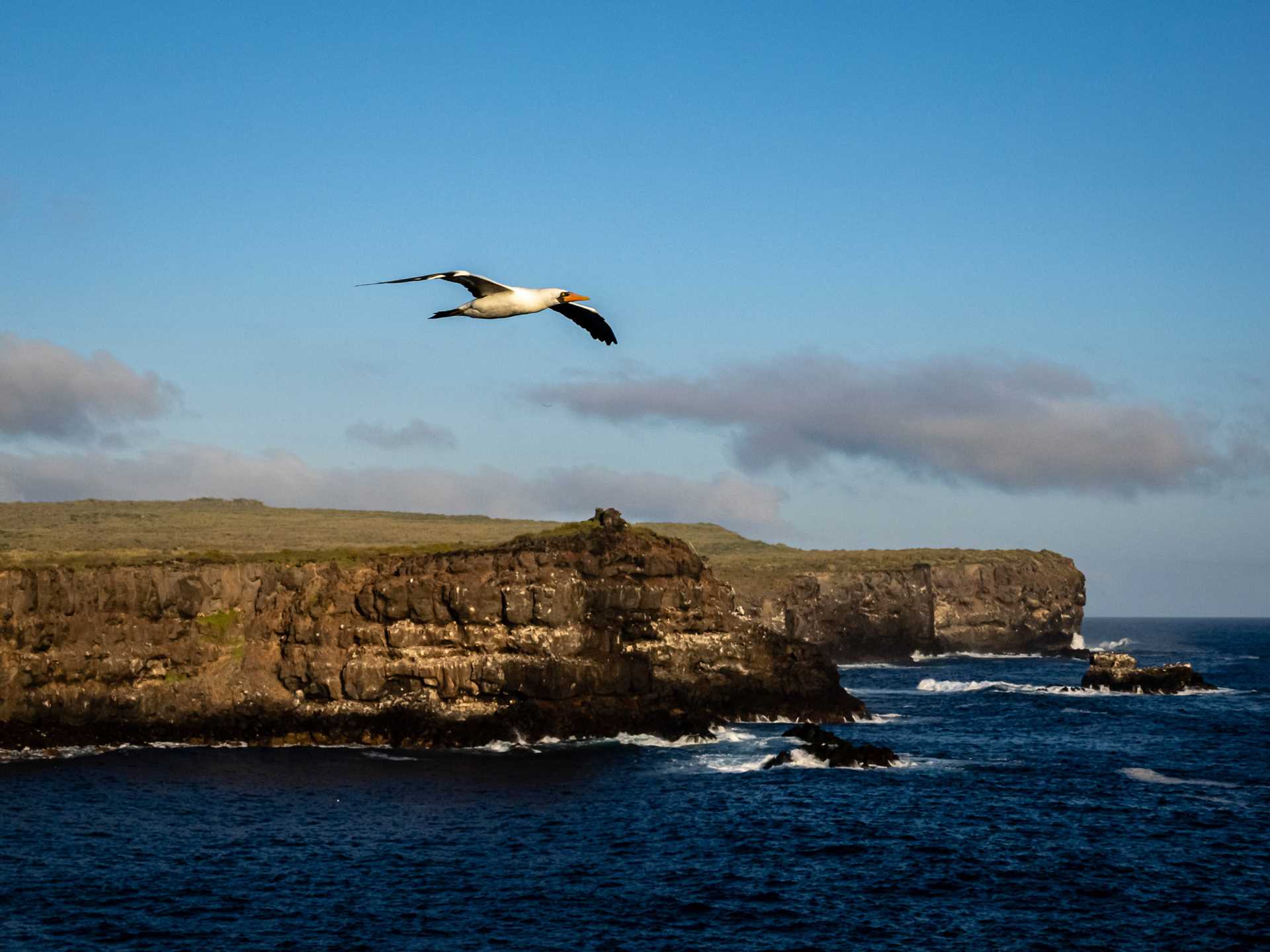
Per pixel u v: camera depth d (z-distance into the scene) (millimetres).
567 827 54281
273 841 51125
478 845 50906
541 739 77375
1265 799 62031
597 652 81438
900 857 49594
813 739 74375
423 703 78062
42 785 61969
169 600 77812
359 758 72250
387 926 40125
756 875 46688
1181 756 76250
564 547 82500
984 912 42281
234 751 74188
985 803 60281
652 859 48906
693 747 77188
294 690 79062
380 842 51156
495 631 78750
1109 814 57750
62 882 44438
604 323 17281
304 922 40438
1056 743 82312
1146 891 44969
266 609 80625
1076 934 39938
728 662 88938
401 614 78875
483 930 39812
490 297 16781
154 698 76562
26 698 74000
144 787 62156
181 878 45281
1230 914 42188
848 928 40312
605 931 39781
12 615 74062
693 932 39750
